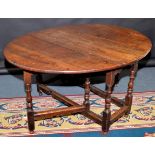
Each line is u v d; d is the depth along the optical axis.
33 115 2.65
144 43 2.69
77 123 2.85
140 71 3.96
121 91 3.45
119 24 3.93
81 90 3.49
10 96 3.37
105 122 2.62
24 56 2.41
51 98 3.29
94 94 3.34
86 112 2.83
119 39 2.80
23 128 2.79
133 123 2.83
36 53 2.47
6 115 2.98
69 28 3.17
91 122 2.85
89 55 2.42
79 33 2.99
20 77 3.84
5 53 2.48
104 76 3.80
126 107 2.86
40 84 3.32
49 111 2.72
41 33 2.99
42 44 2.68
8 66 3.89
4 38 3.80
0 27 3.72
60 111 2.75
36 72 2.39
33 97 3.32
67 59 2.34
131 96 2.86
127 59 2.33
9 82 3.71
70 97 3.33
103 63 2.26
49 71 2.16
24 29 3.80
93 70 2.16
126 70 3.95
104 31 3.06
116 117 2.74
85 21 3.87
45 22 3.80
